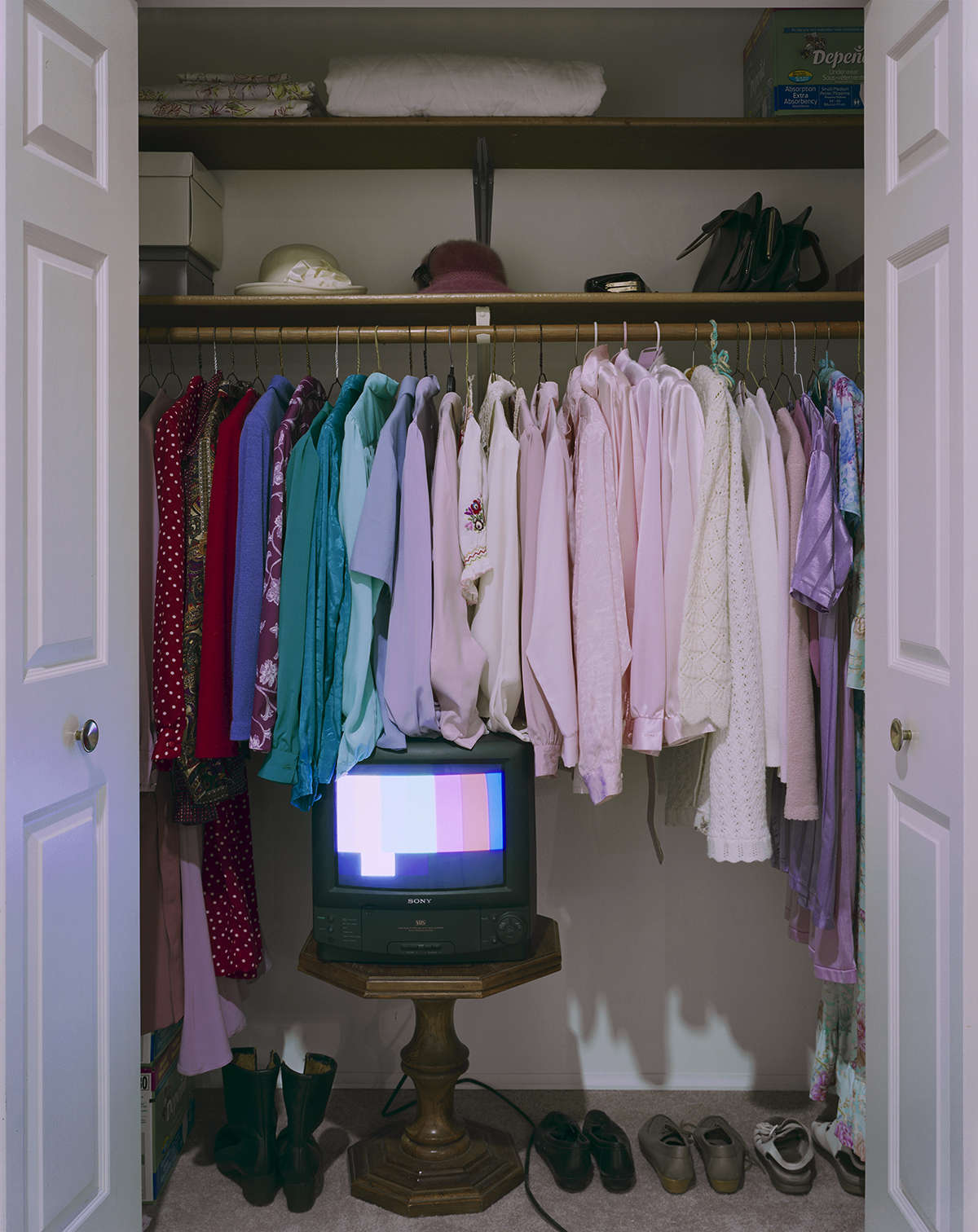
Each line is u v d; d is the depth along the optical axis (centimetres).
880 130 137
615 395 170
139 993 140
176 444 167
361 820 166
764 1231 166
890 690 136
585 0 145
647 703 162
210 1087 216
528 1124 202
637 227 220
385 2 146
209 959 180
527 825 166
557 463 164
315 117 196
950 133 116
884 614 138
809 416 172
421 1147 178
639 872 217
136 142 140
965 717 113
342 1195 176
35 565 113
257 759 215
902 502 132
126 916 136
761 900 217
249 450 164
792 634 169
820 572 161
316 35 217
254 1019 217
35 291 114
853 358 220
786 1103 211
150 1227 166
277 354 221
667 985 218
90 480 127
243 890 187
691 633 162
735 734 164
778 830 188
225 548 166
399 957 165
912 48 128
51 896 116
